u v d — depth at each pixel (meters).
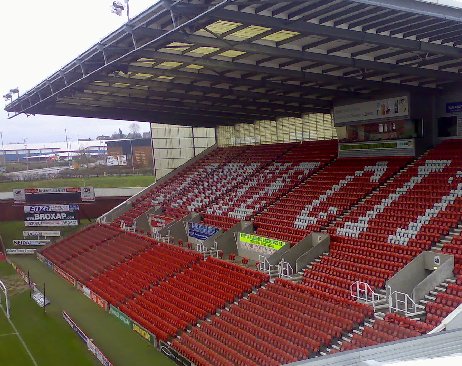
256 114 47.22
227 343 23.95
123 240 46.56
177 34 20.34
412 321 19.25
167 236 43.09
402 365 11.02
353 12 17.92
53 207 56.91
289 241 31.50
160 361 24.67
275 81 30.38
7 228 59.66
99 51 24.52
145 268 37.56
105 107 40.66
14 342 28.39
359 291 23.59
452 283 21.23
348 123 38.06
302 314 23.50
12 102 39.44
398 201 30.06
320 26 19.06
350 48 22.89
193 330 26.23
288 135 51.38
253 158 51.25
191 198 49.62
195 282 31.94
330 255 28.34
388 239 27.08
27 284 41.62
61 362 25.25
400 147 35.09
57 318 32.34
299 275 28.27
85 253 47.12
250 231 36.69
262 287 27.80
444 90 33.75
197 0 17.94
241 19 17.86
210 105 40.97
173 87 31.47
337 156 41.03
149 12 19.75
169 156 61.66
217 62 25.05
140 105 41.09
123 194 63.59
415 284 23.14
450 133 33.94
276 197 39.78
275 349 21.72
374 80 29.75
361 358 12.52
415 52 22.98
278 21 18.44
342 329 21.25
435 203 27.81
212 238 37.06
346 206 32.81
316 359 12.09
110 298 34.38
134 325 29.31
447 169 30.42
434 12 17.03
